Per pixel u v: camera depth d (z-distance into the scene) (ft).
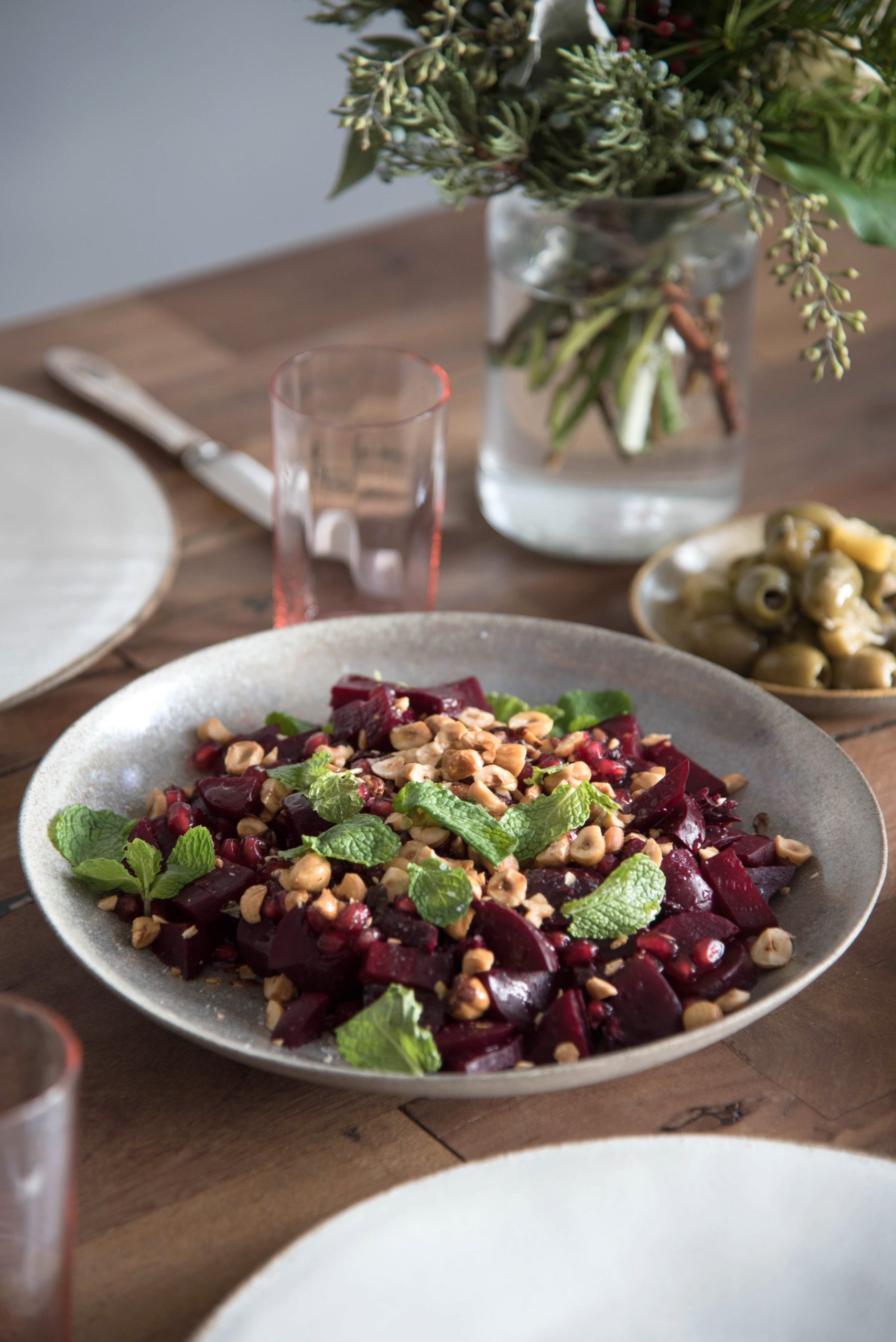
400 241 4.24
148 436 3.57
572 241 3.05
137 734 2.78
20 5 7.75
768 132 3.02
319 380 3.15
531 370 3.16
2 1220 2.00
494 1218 2.26
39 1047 2.08
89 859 2.59
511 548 3.36
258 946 2.49
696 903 2.55
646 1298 2.23
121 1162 2.40
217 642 3.15
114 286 8.16
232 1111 2.45
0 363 3.77
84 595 3.14
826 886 2.59
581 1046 2.39
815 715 2.99
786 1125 2.44
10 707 2.93
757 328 3.93
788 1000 2.58
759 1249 2.25
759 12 2.93
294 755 2.76
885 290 4.05
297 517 3.05
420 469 3.04
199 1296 2.30
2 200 7.82
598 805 2.61
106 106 7.99
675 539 3.27
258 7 8.18
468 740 2.68
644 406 3.15
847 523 3.04
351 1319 2.18
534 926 2.48
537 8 2.86
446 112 2.91
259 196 8.41
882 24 2.93
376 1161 2.41
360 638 2.95
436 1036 2.39
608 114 2.85
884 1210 2.28
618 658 2.92
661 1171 2.30
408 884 2.50
